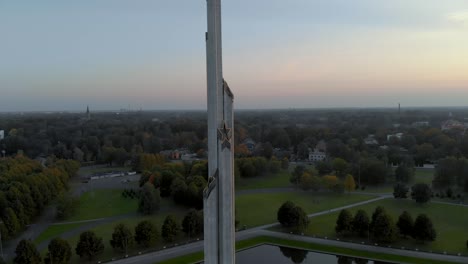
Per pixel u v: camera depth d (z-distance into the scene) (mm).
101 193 188750
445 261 101000
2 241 119500
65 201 147625
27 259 95125
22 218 131250
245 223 136750
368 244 114750
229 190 65812
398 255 105750
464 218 139500
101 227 135250
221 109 66438
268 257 109500
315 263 105812
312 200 168375
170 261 103750
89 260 105312
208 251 65938
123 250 112188
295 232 126625
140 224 114625
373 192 182125
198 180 170500
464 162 176875
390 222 114250
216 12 64812
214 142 66375
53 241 100188
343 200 167500
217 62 65625
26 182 154125
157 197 155250
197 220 124125
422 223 113312
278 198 172500
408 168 196500
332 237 121500
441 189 178500
